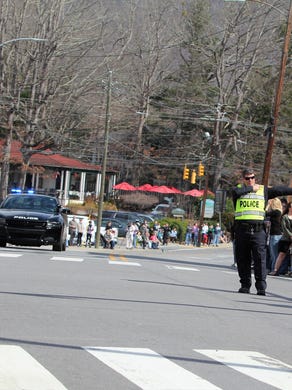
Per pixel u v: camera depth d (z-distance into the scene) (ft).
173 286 71.77
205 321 51.52
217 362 38.37
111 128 316.19
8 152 268.21
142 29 356.79
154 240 234.58
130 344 41.32
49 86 265.95
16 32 257.55
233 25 334.03
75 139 297.53
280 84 159.12
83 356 37.47
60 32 259.60
